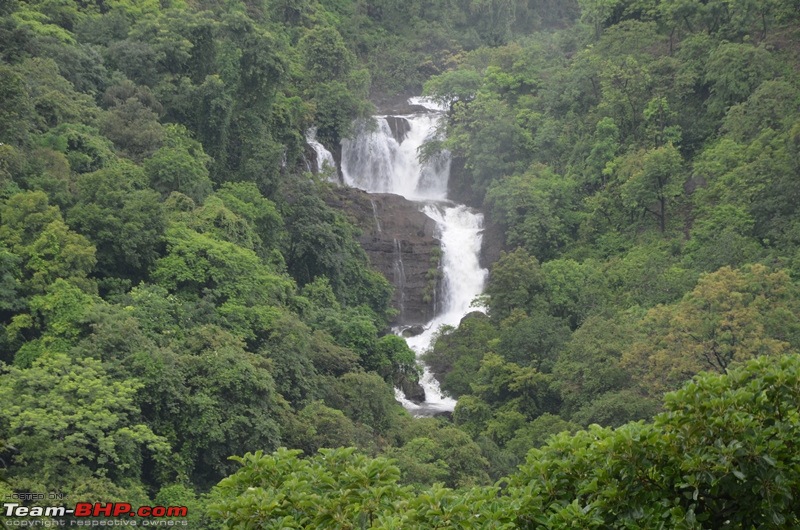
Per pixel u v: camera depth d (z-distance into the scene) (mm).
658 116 106188
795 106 96062
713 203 97812
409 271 106000
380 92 141625
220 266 72375
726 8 110562
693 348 65688
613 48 113250
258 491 23938
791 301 68875
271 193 95938
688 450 23750
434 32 150875
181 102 93375
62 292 59938
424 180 120750
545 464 25219
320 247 93562
